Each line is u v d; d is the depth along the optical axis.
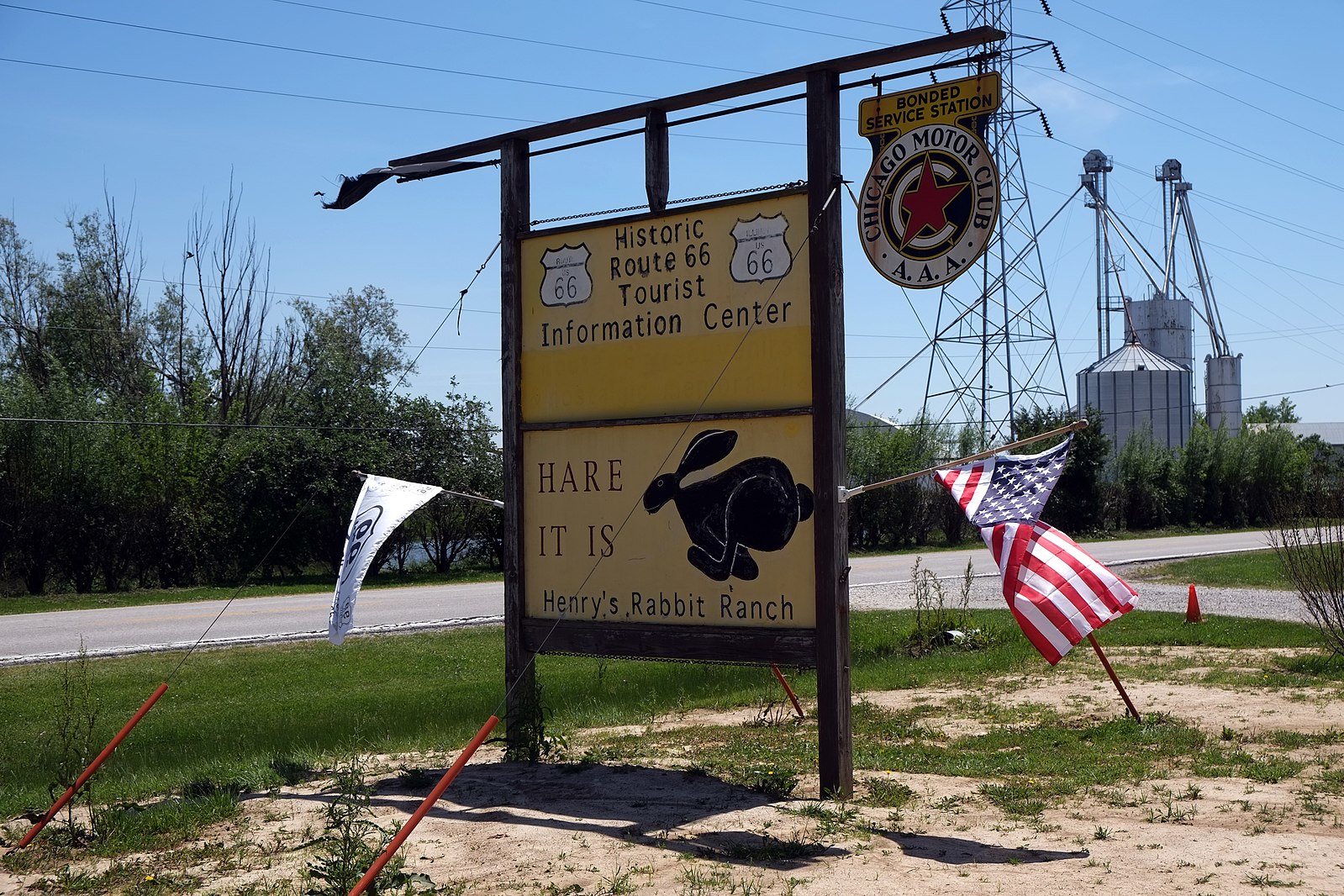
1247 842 6.57
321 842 6.81
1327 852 6.34
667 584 8.71
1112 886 5.78
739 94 8.48
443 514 35.97
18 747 11.16
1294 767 8.49
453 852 6.71
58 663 16.91
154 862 6.74
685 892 5.84
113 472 32.12
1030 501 8.12
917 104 7.75
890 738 10.30
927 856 6.39
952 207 7.62
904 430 49.22
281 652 17.84
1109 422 64.38
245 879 6.34
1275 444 57.47
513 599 9.37
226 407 42.97
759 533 8.32
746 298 8.43
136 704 13.55
